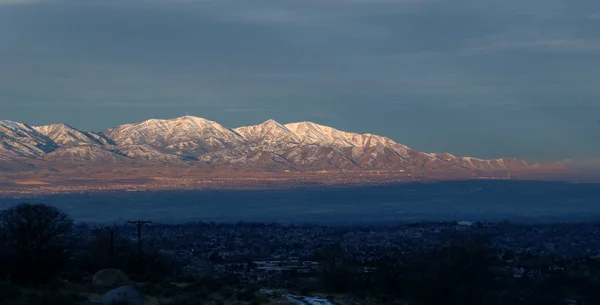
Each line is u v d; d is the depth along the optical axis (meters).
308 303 86.31
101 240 110.25
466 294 99.81
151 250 137.00
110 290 74.62
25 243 80.69
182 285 93.44
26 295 66.75
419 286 102.44
